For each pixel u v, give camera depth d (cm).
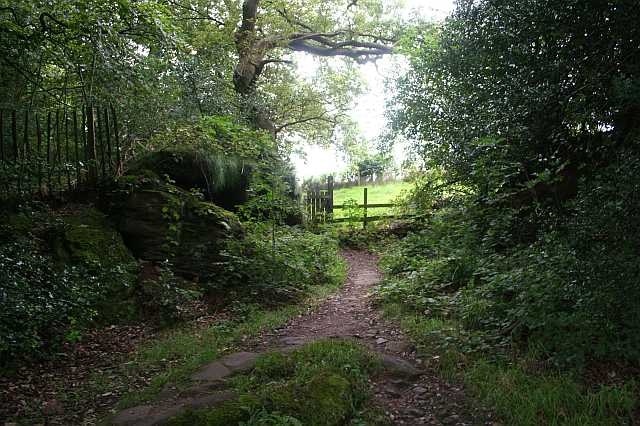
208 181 974
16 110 786
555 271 494
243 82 1759
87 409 416
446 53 923
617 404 354
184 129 984
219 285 773
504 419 359
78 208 767
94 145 844
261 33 1925
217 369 470
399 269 934
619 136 581
